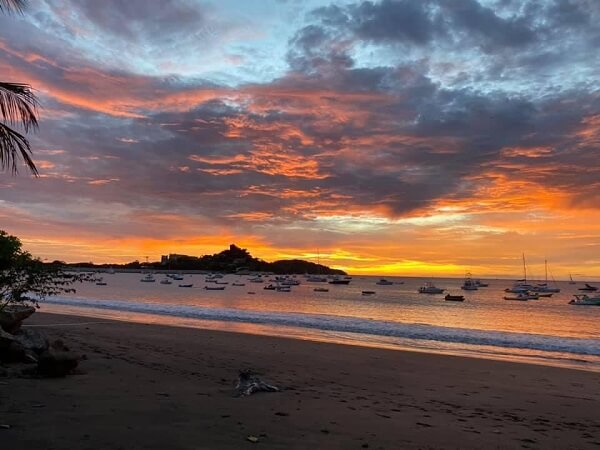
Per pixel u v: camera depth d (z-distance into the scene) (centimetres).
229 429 617
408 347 1955
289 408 768
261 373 1141
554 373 1334
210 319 3011
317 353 1547
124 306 4059
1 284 1020
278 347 1656
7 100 647
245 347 1620
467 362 1476
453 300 8581
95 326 2178
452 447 613
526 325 4009
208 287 11600
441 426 724
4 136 641
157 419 643
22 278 1046
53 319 2508
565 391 1109
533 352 1902
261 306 5762
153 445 527
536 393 1074
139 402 738
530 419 822
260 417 693
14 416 605
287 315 3353
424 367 1370
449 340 2206
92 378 919
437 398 968
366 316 4462
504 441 661
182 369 1116
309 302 7006
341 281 17062
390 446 596
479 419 795
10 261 1020
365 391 995
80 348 1377
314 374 1173
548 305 7650
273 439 585
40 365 902
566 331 3538
